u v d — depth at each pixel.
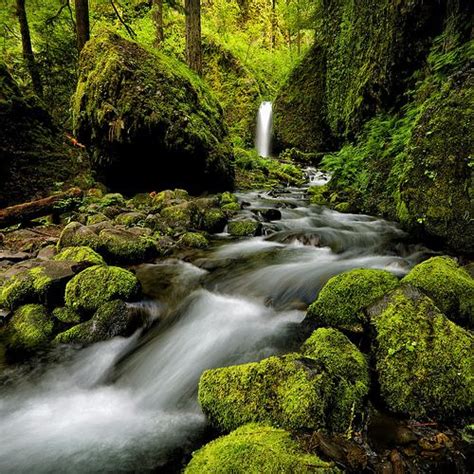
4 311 4.06
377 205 7.39
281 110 19.95
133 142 8.03
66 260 4.67
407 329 2.62
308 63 18.91
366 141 9.68
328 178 13.82
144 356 3.50
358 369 2.54
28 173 8.71
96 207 7.79
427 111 5.55
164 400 2.93
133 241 5.41
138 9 15.51
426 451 2.05
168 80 8.76
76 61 13.21
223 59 24.69
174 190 8.73
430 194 5.03
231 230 6.85
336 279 3.53
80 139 8.80
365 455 2.02
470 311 3.00
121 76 7.93
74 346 3.60
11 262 5.24
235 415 2.33
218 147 9.60
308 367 2.39
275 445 1.93
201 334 3.67
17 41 14.74
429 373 2.38
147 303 4.18
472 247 4.52
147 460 2.32
